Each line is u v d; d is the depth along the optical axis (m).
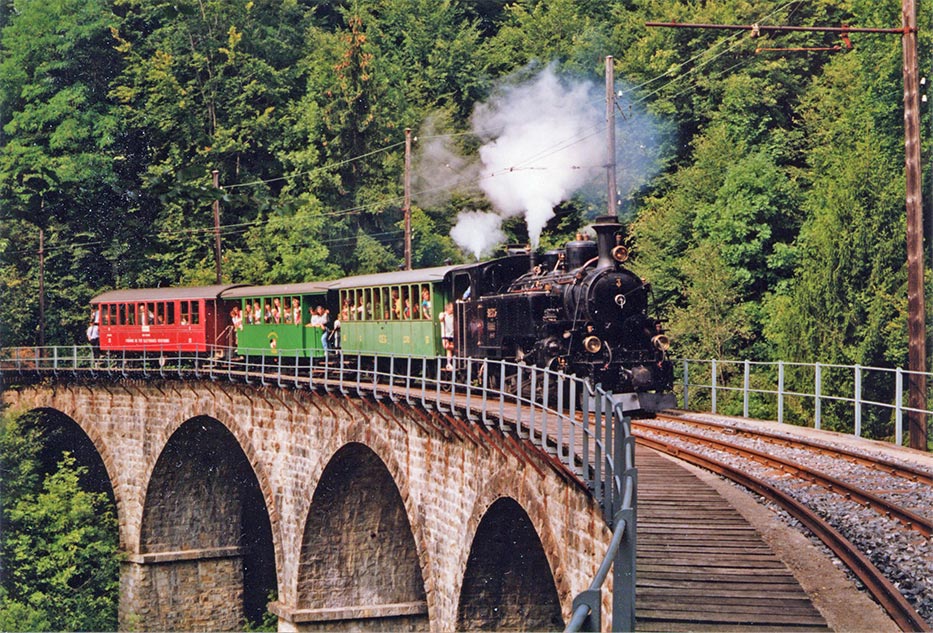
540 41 59.72
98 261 58.59
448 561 22.56
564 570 15.75
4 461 43.88
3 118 56.28
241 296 41.47
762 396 35.31
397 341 32.19
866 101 38.53
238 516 42.84
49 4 57.31
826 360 33.38
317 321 37.22
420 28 63.09
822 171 42.34
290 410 32.38
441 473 22.94
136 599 41.03
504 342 27.52
